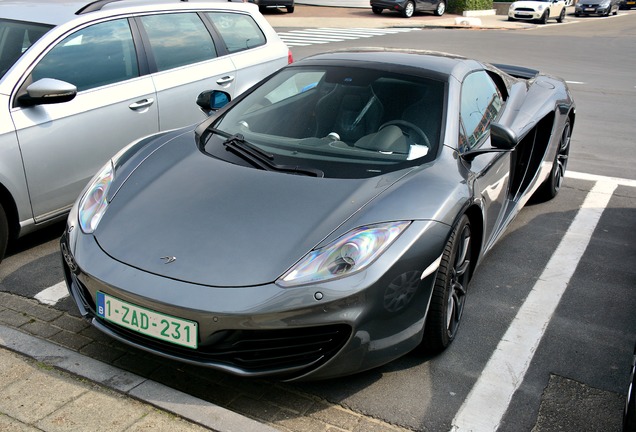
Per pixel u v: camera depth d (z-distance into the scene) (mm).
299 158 3492
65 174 4418
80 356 3111
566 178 6500
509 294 4062
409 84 3879
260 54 6160
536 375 3238
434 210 3076
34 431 2609
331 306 2719
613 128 8859
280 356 2805
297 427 2801
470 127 3871
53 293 3867
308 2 32562
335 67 4102
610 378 3236
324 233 2902
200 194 3211
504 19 30734
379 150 3523
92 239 3082
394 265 2842
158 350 2840
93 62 4723
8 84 4176
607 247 4824
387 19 26750
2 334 3270
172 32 5402
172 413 2742
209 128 3908
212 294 2711
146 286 2783
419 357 3354
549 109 5039
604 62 15781
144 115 4965
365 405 2959
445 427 2844
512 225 5199
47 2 5055
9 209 4176
